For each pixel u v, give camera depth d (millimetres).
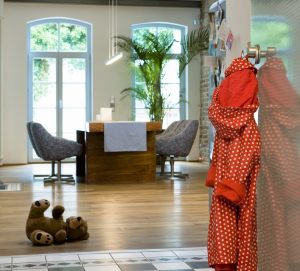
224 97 2125
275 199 2078
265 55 2154
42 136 8484
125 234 4852
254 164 2068
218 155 2127
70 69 12672
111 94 12578
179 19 12805
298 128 1872
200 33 12117
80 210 6156
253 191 2068
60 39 12594
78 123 12758
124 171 8930
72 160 12602
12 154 12273
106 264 3799
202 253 4105
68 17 12406
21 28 12234
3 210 6160
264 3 2201
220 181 2080
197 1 12750
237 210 2102
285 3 1977
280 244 2033
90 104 12734
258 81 2236
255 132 2064
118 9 12531
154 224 5320
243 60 2154
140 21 12633
